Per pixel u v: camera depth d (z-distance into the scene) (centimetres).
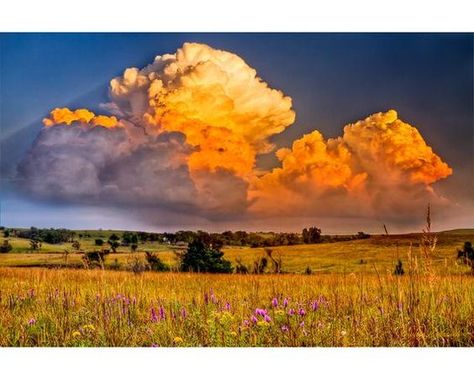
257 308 648
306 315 661
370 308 672
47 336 611
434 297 673
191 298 749
